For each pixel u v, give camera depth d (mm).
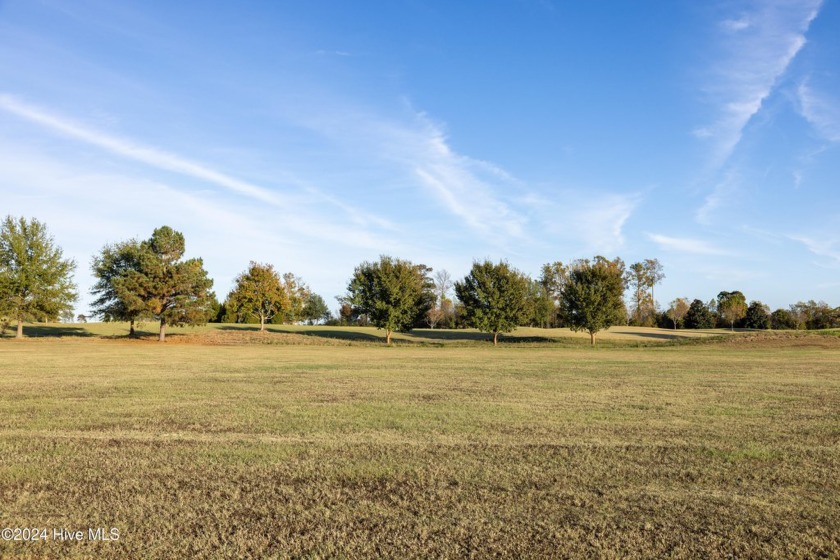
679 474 7992
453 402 14680
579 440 10125
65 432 10734
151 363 27672
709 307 101000
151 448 9414
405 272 58344
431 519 6238
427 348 48031
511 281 55938
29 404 14070
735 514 6426
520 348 47969
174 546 5547
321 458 8781
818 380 20500
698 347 47250
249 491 7191
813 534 5879
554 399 15320
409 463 8500
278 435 10508
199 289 56781
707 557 5355
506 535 5809
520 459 8750
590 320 53812
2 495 7012
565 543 5625
